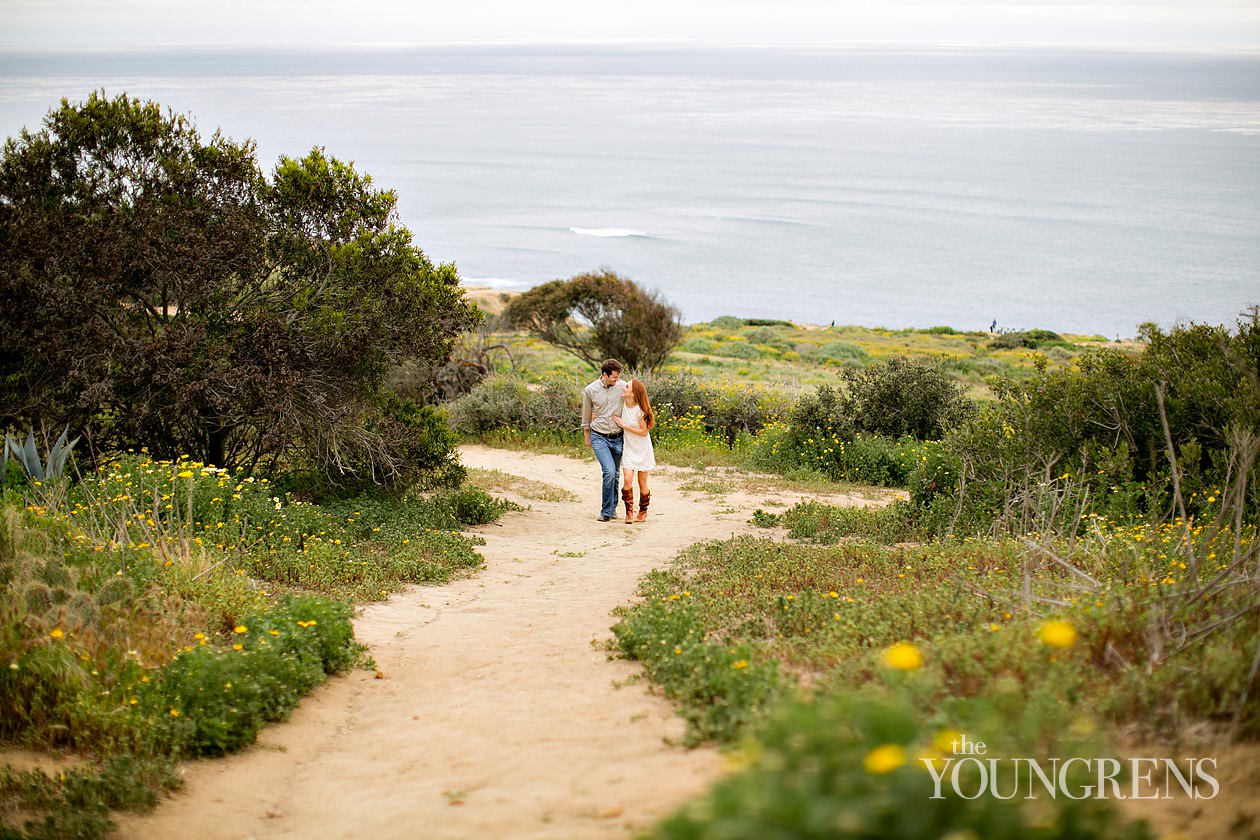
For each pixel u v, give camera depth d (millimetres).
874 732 2234
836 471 18766
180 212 11297
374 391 12953
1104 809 2287
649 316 32062
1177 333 12406
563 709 5285
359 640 7277
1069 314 101500
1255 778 3283
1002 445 11938
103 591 6348
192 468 10266
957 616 5926
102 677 5344
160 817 4168
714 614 6867
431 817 3865
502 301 60688
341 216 12688
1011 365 47625
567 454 21656
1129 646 4719
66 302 10438
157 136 11602
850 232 175125
